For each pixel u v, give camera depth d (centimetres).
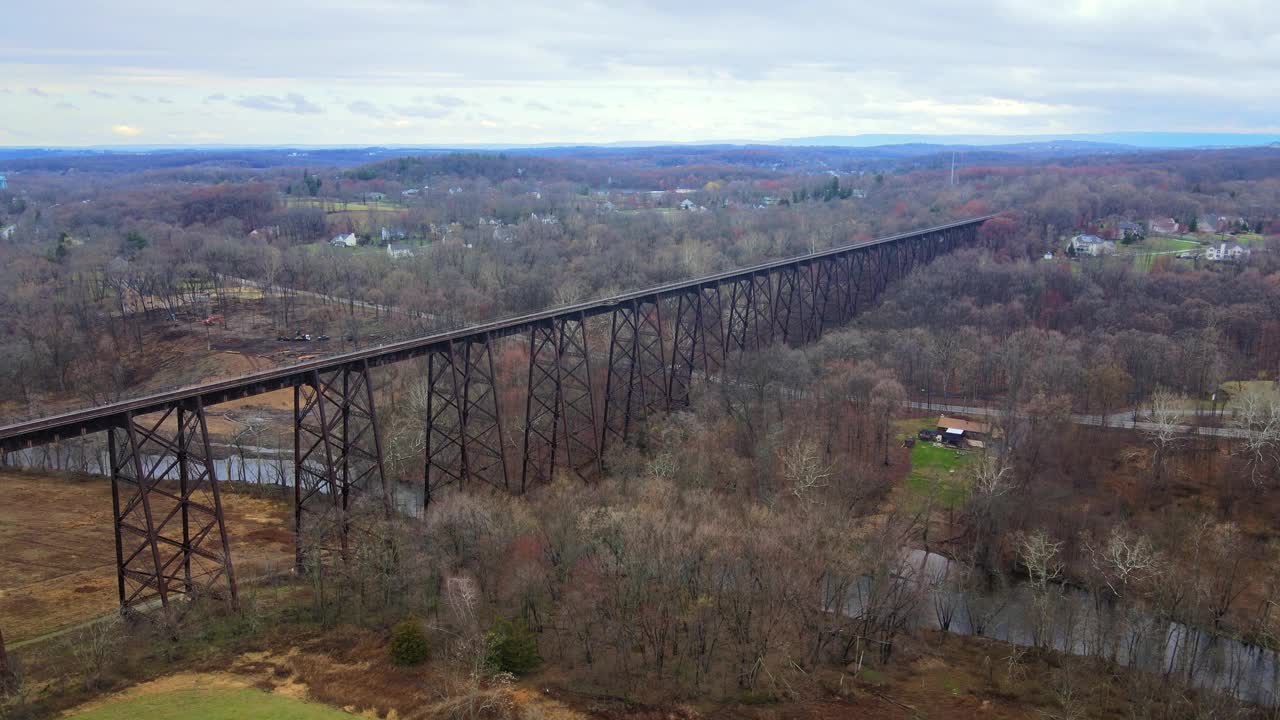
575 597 4869
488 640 4519
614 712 4272
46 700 4012
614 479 6669
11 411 10450
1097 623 5297
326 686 4259
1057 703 4656
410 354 5781
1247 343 10338
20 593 5597
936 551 6469
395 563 5197
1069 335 10906
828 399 8512
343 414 5534
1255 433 7206
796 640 5019
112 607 5356
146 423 9981
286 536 6719
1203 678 4944
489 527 5275
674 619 4875
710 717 4300
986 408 9106
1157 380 9131
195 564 6069
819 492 6781
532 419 7438
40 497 7662
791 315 12138
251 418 10006
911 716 4478
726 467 7094
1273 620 5328
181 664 4388
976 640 5375
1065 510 6606
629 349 10200
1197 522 6444
